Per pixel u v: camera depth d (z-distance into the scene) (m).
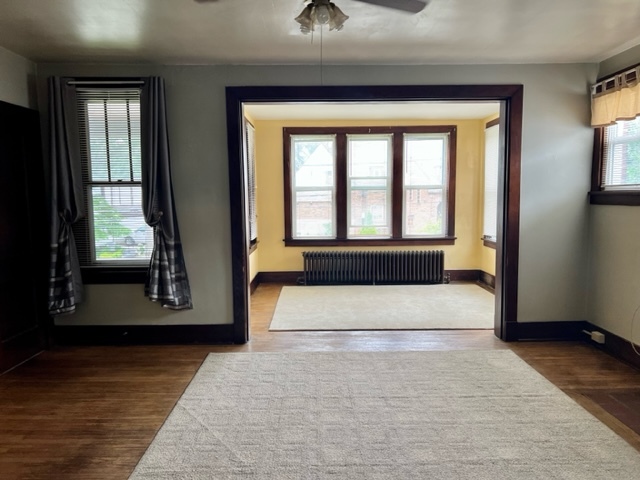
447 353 3.41
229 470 1.97
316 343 3.69
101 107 3.53
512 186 3.60
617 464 1.99
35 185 3.46
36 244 3.49
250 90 3.51
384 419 2.40
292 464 2.01
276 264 6.25
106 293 3.68
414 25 2.69
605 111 3.35
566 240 3.66
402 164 6.11
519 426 2.32
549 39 2.97
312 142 6.15
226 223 3.64
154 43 3.00
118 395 2.77
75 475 1.98
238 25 2.68
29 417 2.50
